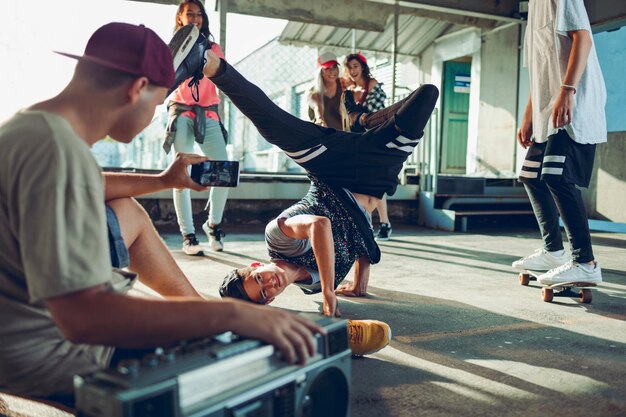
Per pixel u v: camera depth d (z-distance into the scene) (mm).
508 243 5523
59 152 869
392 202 7453
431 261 4215
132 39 989
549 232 3066
